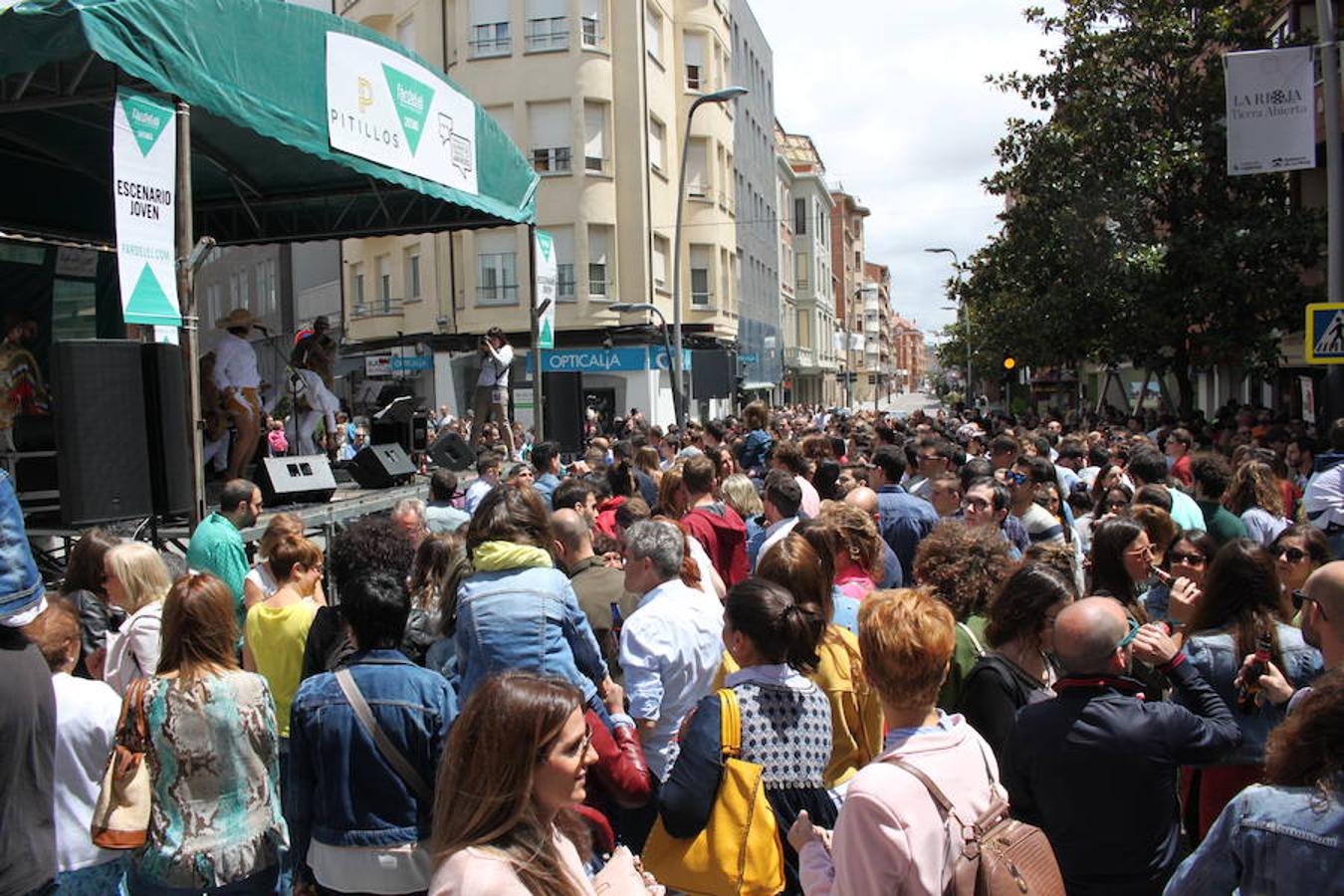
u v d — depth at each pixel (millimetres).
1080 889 3102
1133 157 16938
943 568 4398
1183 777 4242
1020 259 18406
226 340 10281
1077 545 7625
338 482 12484
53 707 3492
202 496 6809
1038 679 3699
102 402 6020
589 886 2234
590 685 4145
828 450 9336
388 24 33594
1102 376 36188
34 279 13172
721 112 37438
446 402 31500
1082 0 17500
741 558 6637
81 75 7148
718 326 36562
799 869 2893
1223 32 16766
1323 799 2277
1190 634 4148
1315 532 5070
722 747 3240
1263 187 16984
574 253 30500
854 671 3742
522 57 30125
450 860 2074
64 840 3748
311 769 3361
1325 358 10164
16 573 3232
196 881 3494
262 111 7734
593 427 21906
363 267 35312
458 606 4254
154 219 6438
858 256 100688
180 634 3650
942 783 2557
